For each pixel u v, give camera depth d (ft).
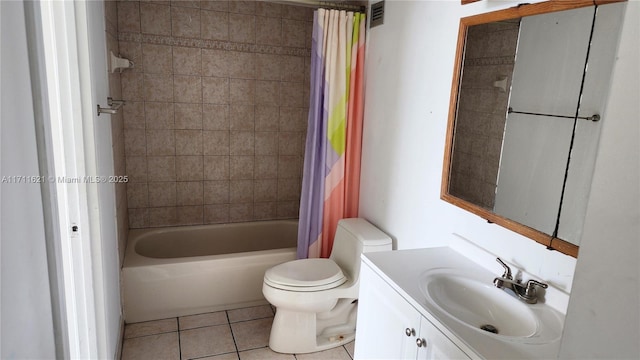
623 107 1.56
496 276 5.31
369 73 8.62
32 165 2.01
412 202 7.29
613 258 1.61
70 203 4.91
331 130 8.63
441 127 6.43
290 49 10.84
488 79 5.33
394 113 7.74
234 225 11.16
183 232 10.59
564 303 4.43
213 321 8.64
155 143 10.11
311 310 7.39
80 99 4.72
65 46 4.52
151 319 8.52
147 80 9.73
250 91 10.69
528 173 4.75
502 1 5.09
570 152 4.23
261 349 7.79
